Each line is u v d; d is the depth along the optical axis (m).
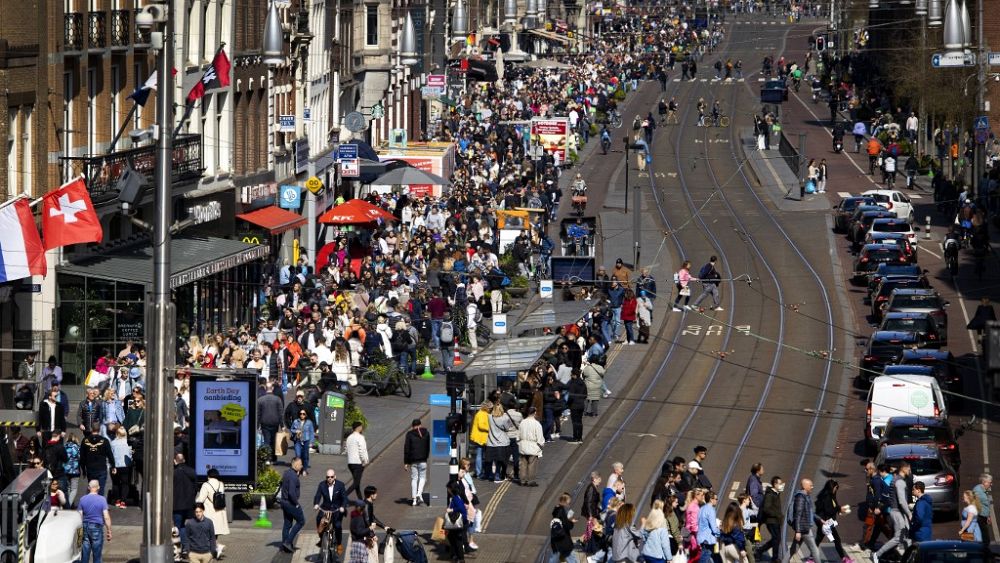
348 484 115.06
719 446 127.44
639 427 133.88
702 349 163.00
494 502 111.81
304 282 162.75
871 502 100.12
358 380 141.62
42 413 106.81
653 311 180.00
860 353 159.62
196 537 90.75
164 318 79.88
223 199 170.62
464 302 159.00
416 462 110.38
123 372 120.31
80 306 132.12
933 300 160.12
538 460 118.06
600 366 138.62
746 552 94.12
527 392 127.81
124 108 145.75
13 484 78.88
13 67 120.81
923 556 86.25
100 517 89.31
